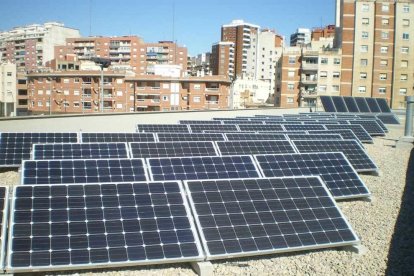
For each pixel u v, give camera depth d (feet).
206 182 42.19
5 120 99.50
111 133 81.71
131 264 33.63
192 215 38.55
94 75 343.05
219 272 35.14
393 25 330.34
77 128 115.75
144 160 55.72
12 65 385.09
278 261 37.63
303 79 344.08
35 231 33.73
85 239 34.06
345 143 81.51
